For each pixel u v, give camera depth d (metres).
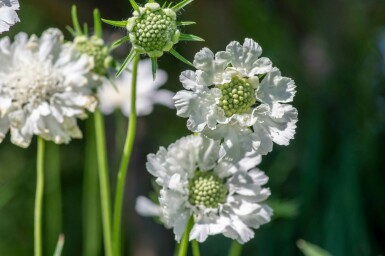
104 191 0.58
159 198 0.50
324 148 1.03
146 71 0.82
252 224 0.51
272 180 1.02
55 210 1.04
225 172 0.52
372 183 1.06
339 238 0.97
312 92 1.06
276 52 1.06
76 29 0.59
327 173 1.01
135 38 0.49
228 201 0.52
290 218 0.99
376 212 1.06
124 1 1.03
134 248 1.03
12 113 0.55
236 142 0.49
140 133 1.04
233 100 0.49
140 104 0.81
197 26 1.05
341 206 0.98
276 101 0.49
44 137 0.55
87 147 0.99
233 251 0.67
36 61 0.56
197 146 0.51
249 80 0.49
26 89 0.55
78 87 0.56
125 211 1.05
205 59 0.48
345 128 1.04
